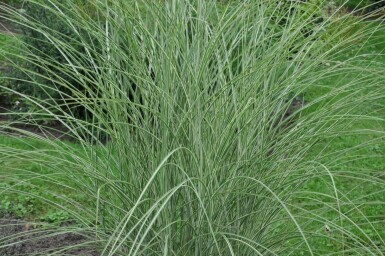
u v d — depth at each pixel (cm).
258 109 358
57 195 379
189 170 350
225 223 359
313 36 380
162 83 351
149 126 366
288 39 385
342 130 364
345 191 595
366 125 646
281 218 372
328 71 376
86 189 374
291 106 798
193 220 348
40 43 770
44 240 511
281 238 378
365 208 571
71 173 368
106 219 386
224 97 368
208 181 345
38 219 548
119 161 372
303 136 358
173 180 353
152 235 358
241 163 355
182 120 333
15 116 785
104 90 346
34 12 777
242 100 360
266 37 385
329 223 337
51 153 640
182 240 357
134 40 352
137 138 365
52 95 770
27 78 793
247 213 365
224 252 359
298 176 362
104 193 383
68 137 737
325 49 457
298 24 415
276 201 366
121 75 405
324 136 362
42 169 602
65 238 519
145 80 333
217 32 376
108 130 355
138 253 340
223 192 340
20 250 491
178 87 362
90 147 389
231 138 352
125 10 357
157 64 354
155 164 347
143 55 364
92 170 358
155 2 365
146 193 358
